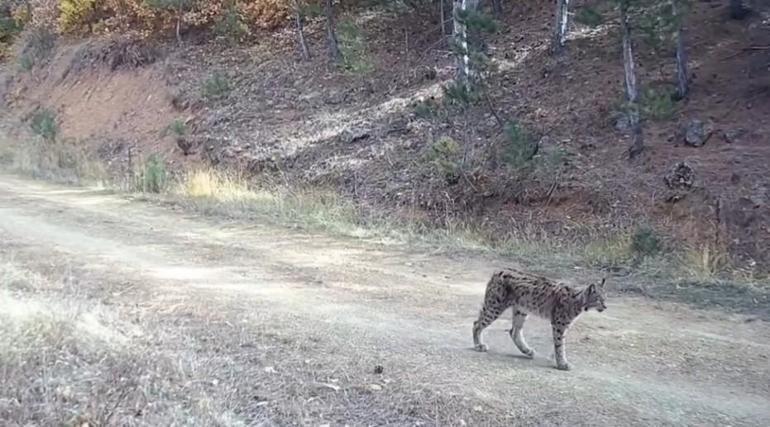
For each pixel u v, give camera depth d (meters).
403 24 26.33
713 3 20.64
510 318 9.35
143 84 30.22
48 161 27.34
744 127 15.36
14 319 7.48
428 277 11.62
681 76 16.94
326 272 11.93
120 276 11.51
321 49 27.09
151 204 19.03
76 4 36.94
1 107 37.88
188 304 9.83
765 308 9.68
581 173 15.61
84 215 17.64
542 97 19.03
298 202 17.64
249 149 22.06
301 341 8.20
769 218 12.86
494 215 15.73
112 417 5.67
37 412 5.70
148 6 32.16
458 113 18.52
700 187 13.91
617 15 20.36
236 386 6.67
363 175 18.80
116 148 27.06
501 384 6.89
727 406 6.45
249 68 27.73
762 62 17.23
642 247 12.28
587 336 8.52
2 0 45.00
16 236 15.03
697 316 9.38
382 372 7.19
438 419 6.12
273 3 29.78
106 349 7.25
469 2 19.59
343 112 22.55
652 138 16.05
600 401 6.50
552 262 12.42
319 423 6.01
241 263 12.61
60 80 35.28
